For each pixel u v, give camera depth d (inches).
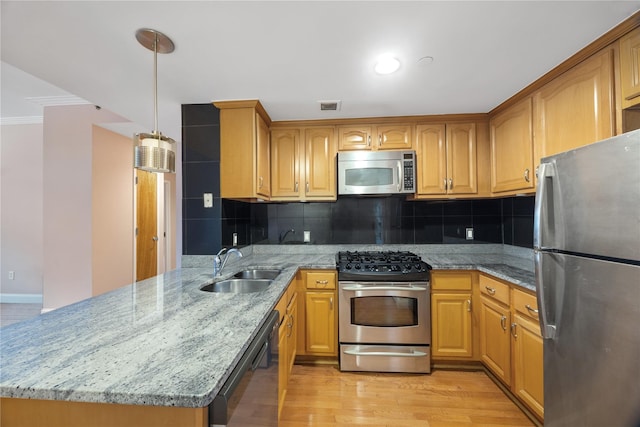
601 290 40.4
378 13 48.3
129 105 88.7
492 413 69.9
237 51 59.2
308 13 48.2
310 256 107.8
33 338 36.7
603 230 39.6
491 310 81.3
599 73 56.6
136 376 28.0
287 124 101.5
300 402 74.0
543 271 49.9
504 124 88.0
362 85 74.9
